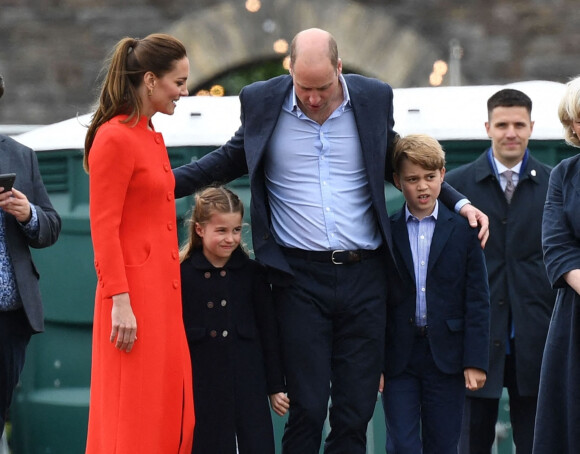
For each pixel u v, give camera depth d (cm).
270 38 4388
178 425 1806
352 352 1916
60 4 4328
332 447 1945
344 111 1902
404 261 1991
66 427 2484
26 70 4338
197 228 1917
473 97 2523
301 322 1891
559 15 4350
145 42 1786
